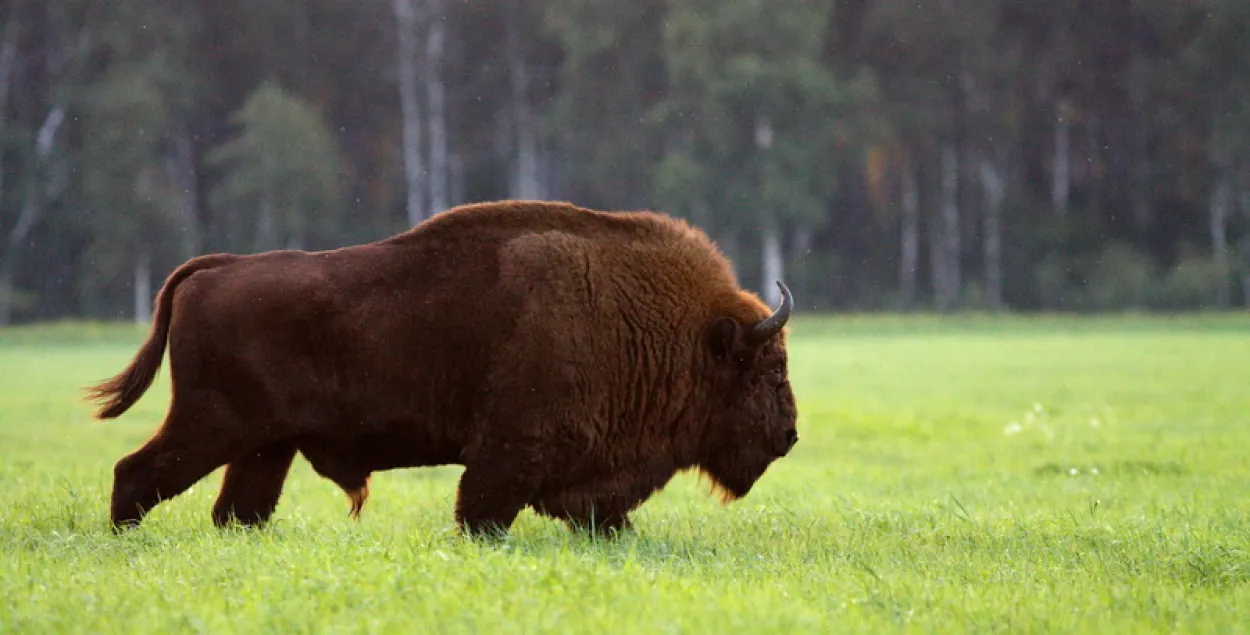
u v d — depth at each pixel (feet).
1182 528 98.68
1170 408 230.68
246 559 75.97
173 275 94.53
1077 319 634.84
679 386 96.58
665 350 95.71
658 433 97.04
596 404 93.25
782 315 96.22
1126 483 137.80
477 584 67.67
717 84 622.13
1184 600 72.54
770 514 106.93
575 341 92.02
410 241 93.40
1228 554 85.35
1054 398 257.96
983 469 155.53
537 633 59.88
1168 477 143.43
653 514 111.55
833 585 74.84
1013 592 74.59
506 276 92.02
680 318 96.22
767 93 629.10
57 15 643.86
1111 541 92.38
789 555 86.07
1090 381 298.15
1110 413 222.07
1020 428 195.83
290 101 643.86
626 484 96.68
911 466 164.04
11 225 644.69
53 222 637.71
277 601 65.87
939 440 192.85
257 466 97.81
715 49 640.58
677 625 60.54
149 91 621.31
